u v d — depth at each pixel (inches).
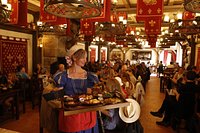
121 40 442.3
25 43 335.6
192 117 156.8
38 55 364.2
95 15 98.8
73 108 67.5
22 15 165.8
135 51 1003.9
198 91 162.9
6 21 158.2
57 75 78.4
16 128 170.9
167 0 327.6
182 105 167.6
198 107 161.3
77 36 415.5
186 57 540.4
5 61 294.4
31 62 353.1
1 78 232.2
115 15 235.5
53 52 376.2
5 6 147.0
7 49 297.7
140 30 606.2
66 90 77.5
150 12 163.0
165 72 410.0
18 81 220.4
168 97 191.9
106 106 73.9
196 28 220.5
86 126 77.1
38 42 361.1
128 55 1008.9
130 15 417.1
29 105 251.9
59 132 78.5
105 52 814.5
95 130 84.3
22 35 329.1
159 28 243.3
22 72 276.2
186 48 543.2
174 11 350.6
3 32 291.6
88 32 255.1
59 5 89.6
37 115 209.5
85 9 94.5
